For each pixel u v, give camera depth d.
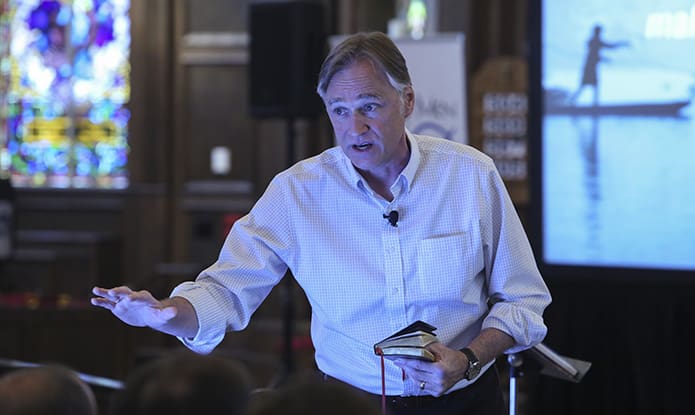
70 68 15.55
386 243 4.31
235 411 1.82
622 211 9.05
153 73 15.07
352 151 4.14
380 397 4.39
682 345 9.16
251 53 12.32
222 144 14.89
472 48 13.58
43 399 1.90
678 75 8.84
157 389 1.80
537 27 9.13
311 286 4.44
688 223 8.90
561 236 9.21
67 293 14.93
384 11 14.41
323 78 4.14
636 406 9.31
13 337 11.49
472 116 12.36
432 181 4.33
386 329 4.36
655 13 8.87
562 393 9.44
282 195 4.42
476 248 4.32
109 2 15.44
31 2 15.59
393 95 4.11
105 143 15.50
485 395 4.42
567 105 9.13
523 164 12.19
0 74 15.65
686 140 8.87
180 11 14.92
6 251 13.70
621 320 9.29
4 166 15.62
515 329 4.23
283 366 11.89
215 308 4.21
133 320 3.87
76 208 15.27
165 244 15.12
